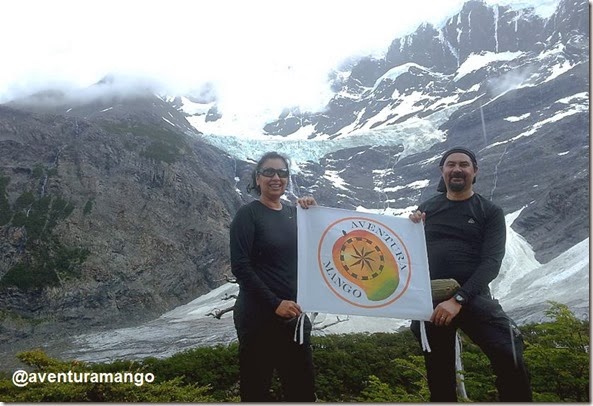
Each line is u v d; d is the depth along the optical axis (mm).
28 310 89188
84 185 113062
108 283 97000
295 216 5648
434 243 5414
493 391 9070
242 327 5277
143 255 104688
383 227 5469
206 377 19469
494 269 5051
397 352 23953
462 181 5359
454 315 4875
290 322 5223
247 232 5285
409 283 5266
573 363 7605
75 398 8992
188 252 111250
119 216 109875
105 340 74750
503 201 126875
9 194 108812
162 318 92562
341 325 60438
